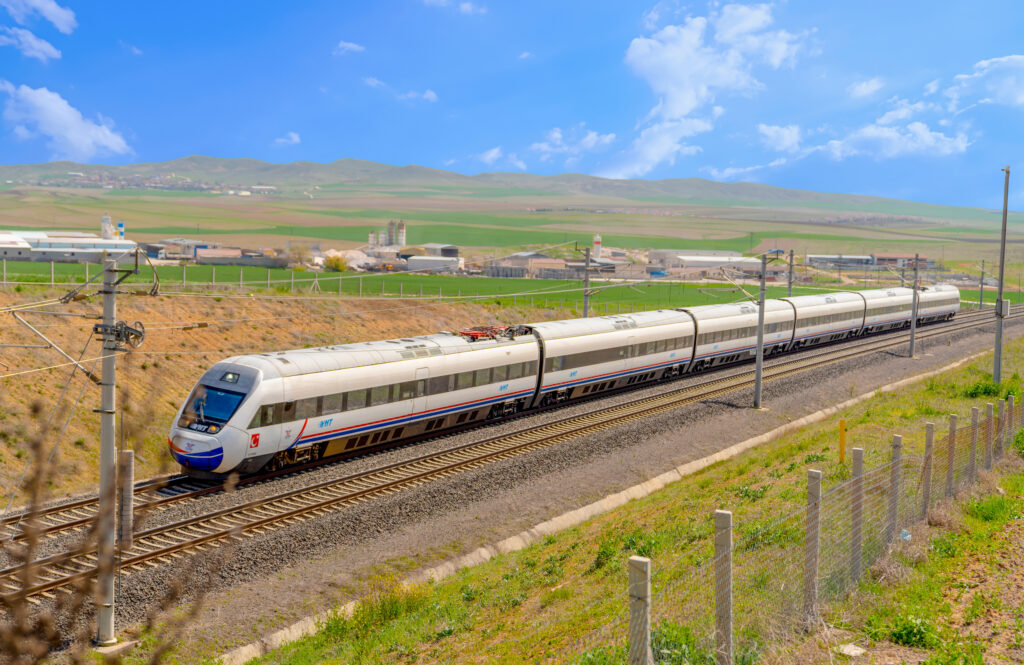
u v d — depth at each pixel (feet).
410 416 107.45
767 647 37.55
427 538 74.54
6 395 97.60
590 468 99.09
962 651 37.70
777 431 120.78
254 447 86.84
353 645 51.72
